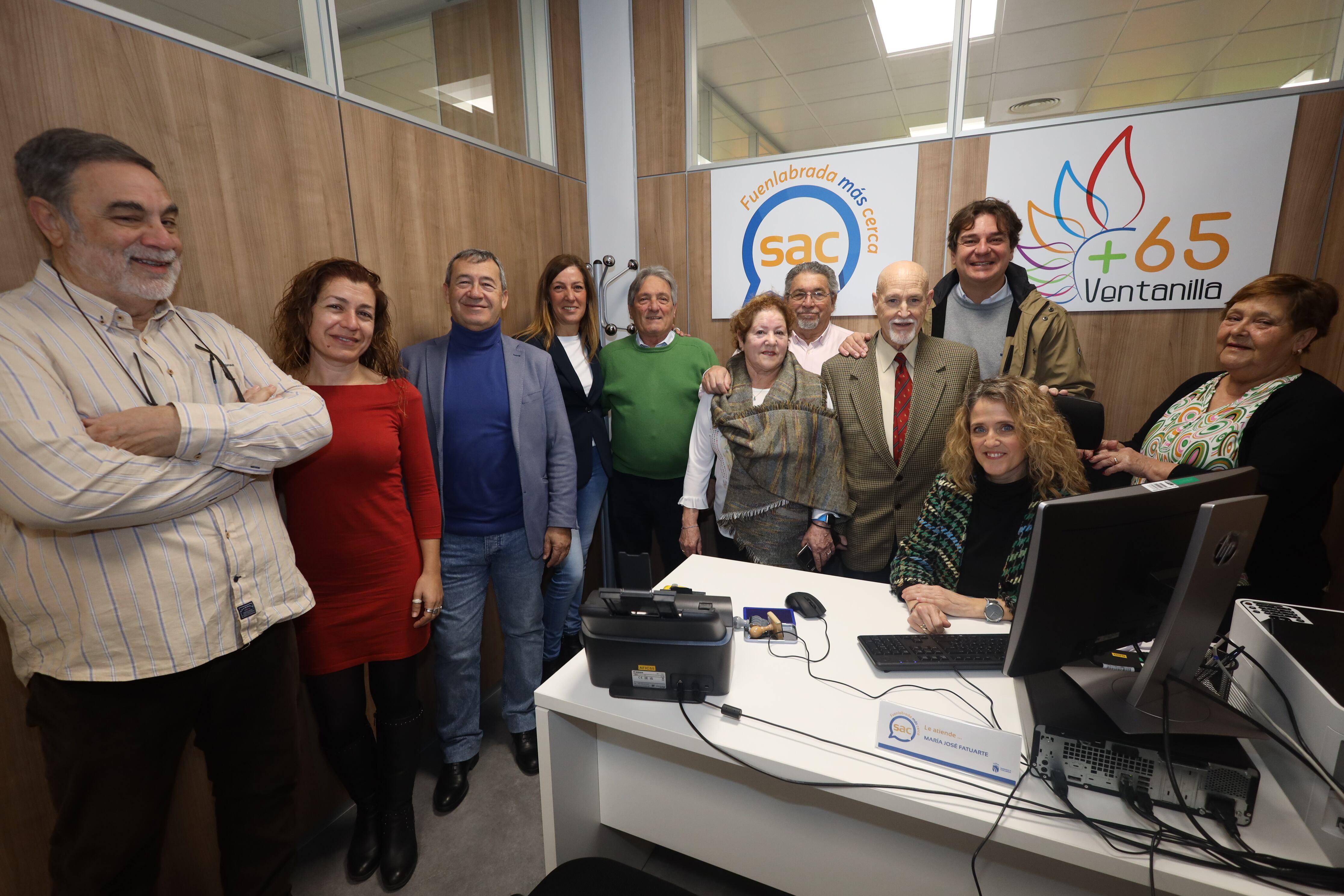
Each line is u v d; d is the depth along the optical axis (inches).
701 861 58.1
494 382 68.6
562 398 79.8
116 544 36.6
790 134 119.9
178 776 53.5
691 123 105.7
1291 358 57.4
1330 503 55.8
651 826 50.4
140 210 36.7
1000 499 53.1
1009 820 30.9
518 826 66.6
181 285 51.2
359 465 53.5
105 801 38.2
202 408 37.7
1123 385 87.3
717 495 78.9
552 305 88.7
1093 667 39.9
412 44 75.0
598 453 93.4
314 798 65.9
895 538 72.3
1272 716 34.7
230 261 54.6
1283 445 54.2
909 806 32.5
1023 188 87.6
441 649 70.2
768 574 61.6
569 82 106.8
